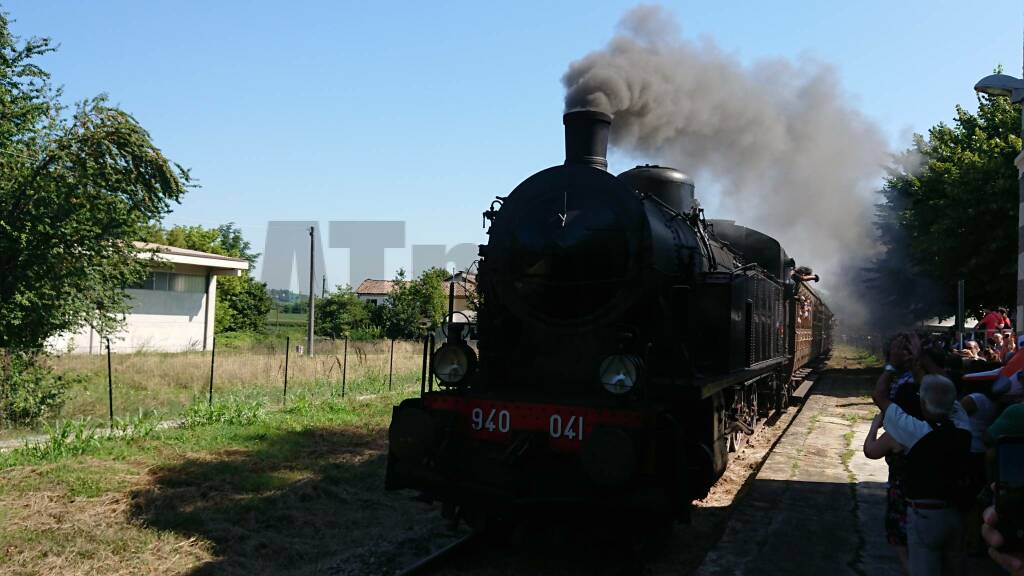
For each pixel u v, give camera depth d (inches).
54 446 331.9
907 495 155.0
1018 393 187.2
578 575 218.4
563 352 246.8
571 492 214.4
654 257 230.8
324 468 337.1
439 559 222.7
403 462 234.8
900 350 177.9
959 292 515.2
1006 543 137.7
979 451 189.0
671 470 204.5
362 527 267.0
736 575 193.8
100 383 566.9
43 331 417.4
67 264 406.9
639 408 205.2
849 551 211.8
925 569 152.6
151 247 482.0
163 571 214.8
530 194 254.2
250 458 347.3
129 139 403.9
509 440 223.3
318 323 1416.1
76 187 401.7
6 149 395.9
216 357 765.9
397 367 767.7
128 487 288.5
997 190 692.7
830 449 367.2
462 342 249.0
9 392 404.8
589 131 270.1
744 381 296.7
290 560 232.8
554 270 239.3
